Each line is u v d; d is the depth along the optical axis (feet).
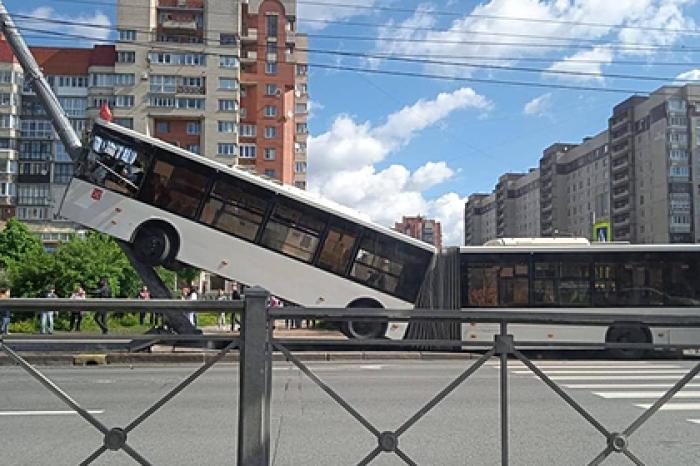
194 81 231.91
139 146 53.98
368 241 53.93
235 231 53.36
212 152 231.30
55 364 44.98
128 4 231.09
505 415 13.38
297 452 20.38
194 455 19.90
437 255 54.85
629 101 322.96
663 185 296.92
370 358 48.39
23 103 245.04
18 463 19.03
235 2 237.04
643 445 21.74
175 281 114.62
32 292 81.10
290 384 33.94
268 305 12.00
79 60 235.20
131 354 46.52
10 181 240.94
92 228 53.47
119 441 12.75
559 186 390.83
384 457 19.93
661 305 53.78
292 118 267.18
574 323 12.85
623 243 56.90
